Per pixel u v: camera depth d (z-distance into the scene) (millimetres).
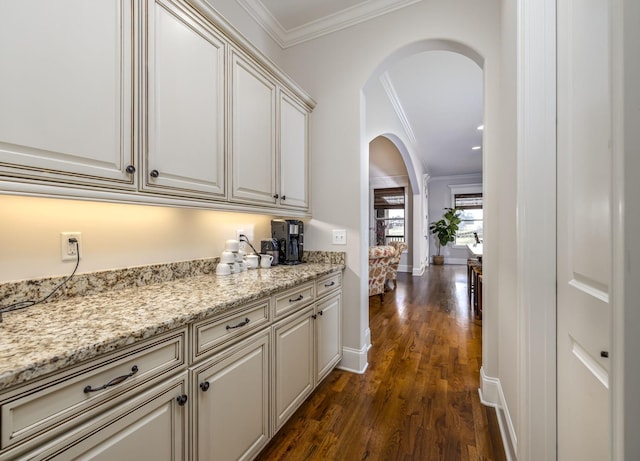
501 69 1827
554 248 1165
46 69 877
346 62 2369
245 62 1705
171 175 1261
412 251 7523
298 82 2547
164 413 939
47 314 978
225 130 1556
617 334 495
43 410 654
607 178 737
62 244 1189
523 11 1228
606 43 733
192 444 1032
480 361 2521
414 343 2924
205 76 1434
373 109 3406
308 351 1833
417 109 4398
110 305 1096
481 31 1965
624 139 482
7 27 799
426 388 2094
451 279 6617
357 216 2330
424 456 1474
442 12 2066
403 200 8547
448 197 9500
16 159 817
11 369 593
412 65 3266
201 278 1688
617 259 497
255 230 2301
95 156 999
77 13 954
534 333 1185
